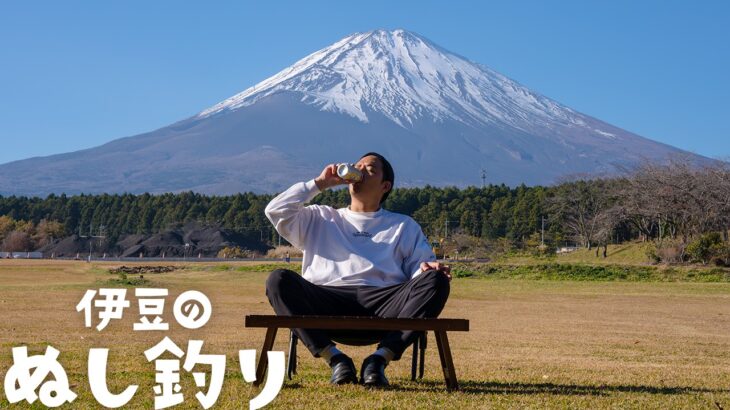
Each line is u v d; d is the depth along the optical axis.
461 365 7.18
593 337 11.93
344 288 5.00
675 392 5.22
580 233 70.25
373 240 5.16
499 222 82.69
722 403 4.73
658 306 22.14
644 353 9.27
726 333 13.62
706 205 51.69
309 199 5.17
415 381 5.45
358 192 5.24
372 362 4.88
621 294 28.36
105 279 34.91
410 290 4.81
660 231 56.50
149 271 46.06
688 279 38.19
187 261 67.25
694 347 10.35
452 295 26.70
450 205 90.69
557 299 25.09
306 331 4.91
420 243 5.19
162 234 93.44
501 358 8.16
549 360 8.01
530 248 66.62
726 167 55.16
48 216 112.12
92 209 112.81
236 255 81.50
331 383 4.91
